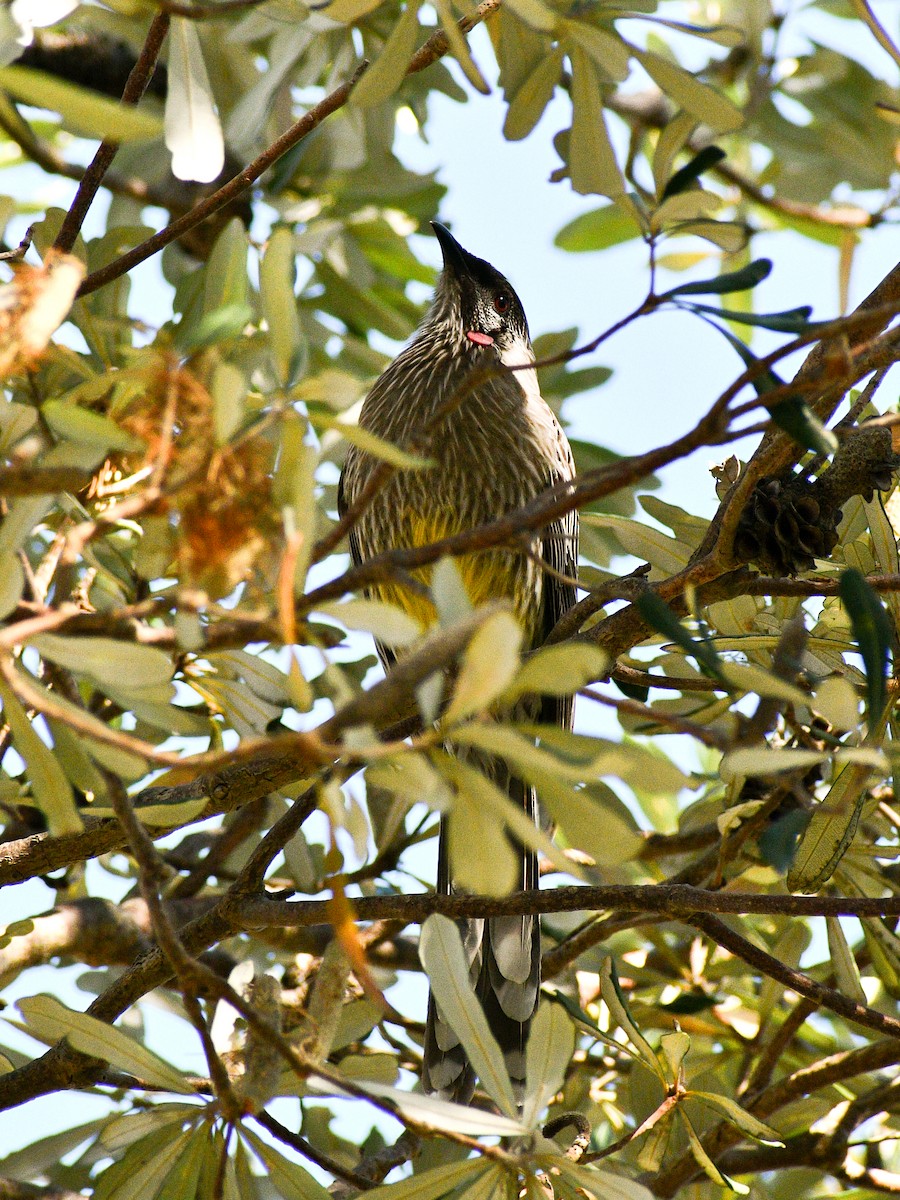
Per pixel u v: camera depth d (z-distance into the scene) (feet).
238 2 11.59
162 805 14.65
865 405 16.71
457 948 13.91
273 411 10.92
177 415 10.93
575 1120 16.84
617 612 17.44
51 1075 16.67
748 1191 16.60
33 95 8.86
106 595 19.21
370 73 13.32
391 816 22.13
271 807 22.34
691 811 22.33
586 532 27.96
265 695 17.95
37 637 10.47
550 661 9.62
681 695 21.11
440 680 10.02
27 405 12.89
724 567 15.53
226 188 16.99
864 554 17.76
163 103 28.48
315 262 28.02
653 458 12.35
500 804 9.60
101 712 21.52
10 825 21.16
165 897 22.02
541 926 23.47
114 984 17.60
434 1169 13.56
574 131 13.71
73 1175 18.72
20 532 11.12
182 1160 14.60
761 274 13.17
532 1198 13.46
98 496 15.39
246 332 19.44
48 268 10.64
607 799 21.54
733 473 17.03
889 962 19.97
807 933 21.13
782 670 13.11
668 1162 19.90
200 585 10.78
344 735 9.42
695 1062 20.24
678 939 24.26
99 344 17.63
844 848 16.31
